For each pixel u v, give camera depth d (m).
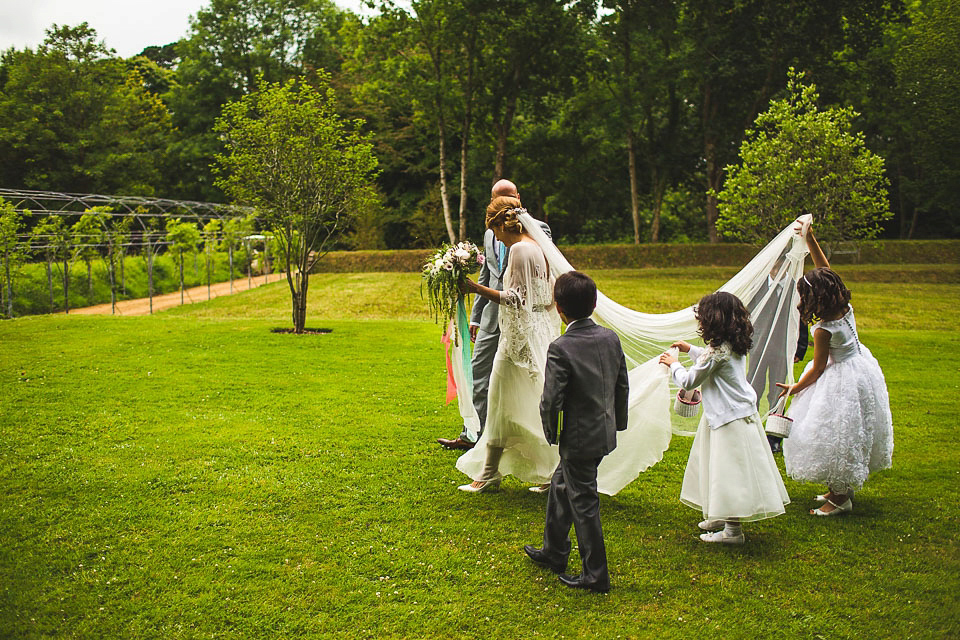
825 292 4.33
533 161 32.69
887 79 27.00
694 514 4.59
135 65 46.91
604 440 3.53
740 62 25.30
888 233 33.75
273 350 10.09
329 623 3.27
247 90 39.38
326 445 5.84
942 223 32.81
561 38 27.20
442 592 3.56
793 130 15.93
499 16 25.94
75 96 35.06
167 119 41.69
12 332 11.26
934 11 23.44
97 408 6.83
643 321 4.96
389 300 18.83
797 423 4.46
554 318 4.87
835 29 25.44
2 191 20.06
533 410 4.72
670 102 29.28
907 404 7.30
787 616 3.36
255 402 7.21
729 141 28.30
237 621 3.27
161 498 4.66
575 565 3.89
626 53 27.56
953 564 3.87
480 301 5.62
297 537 4.13
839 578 3.71
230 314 17.53
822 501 4.76
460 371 4.81
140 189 35.97
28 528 4.18
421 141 37.03
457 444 5.85
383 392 7.75
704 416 4.09
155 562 3.80
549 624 3.29
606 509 4.66
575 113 30.75
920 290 19.22
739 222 16.50
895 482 5.13
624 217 36.66
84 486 4.83
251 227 25.77
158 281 25.22
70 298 20.80
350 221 12.77
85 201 23.56
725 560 3.92
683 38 27.11
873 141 29.53
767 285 5.00
